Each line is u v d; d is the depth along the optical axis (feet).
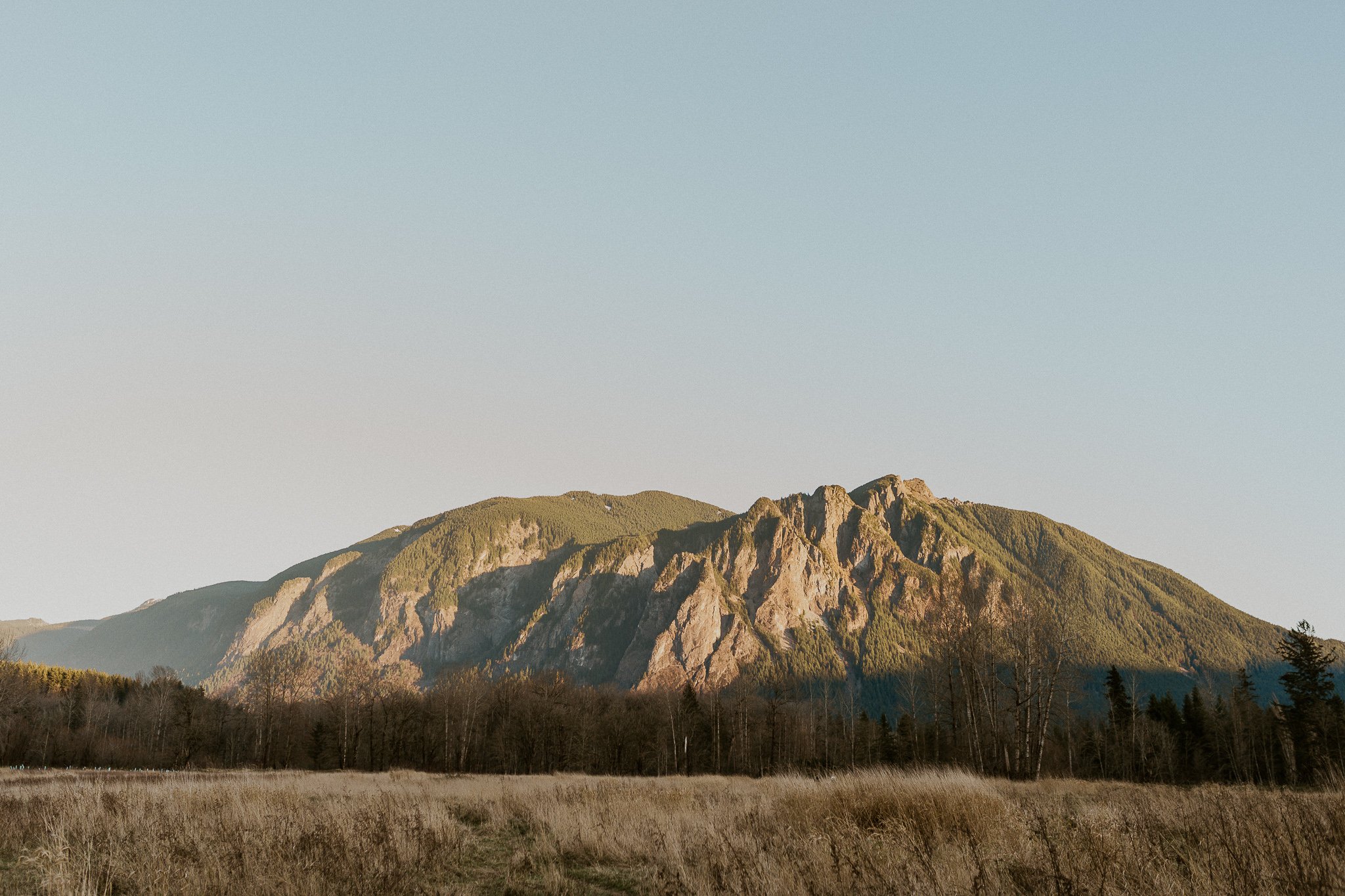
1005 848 38.93
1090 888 28.76
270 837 44.52
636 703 431.02
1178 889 28.04
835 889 31.30
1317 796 46.50
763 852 38.42
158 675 448.65
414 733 378.12
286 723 349.61
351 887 36.06
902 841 40.16
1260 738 266.98
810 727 390.83
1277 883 27.58
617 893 39.52
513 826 66.85
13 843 51.11
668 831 50.06
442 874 43.70
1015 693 193.36
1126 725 289.53
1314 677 237.66
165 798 68.23
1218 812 39.37
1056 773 242.99
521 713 373.81
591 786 112.27
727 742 381.40
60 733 340.39
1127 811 46.93
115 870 38.27
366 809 62.75
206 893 34.47
